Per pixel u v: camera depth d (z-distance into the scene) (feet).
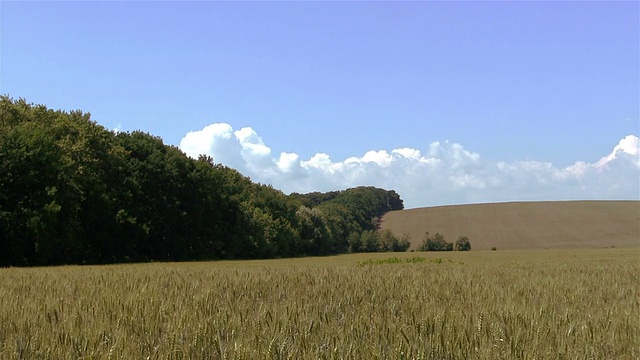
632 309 36.42
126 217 218.18
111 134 245.65
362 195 588.50
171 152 257.34
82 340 23.61
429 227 463.42
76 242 191.42
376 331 25.59
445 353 22.31
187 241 255.09
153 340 24.12
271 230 334.24
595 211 455.22
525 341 24.48
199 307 33.53
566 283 61.41
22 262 169.89
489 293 46.19
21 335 24.73
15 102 202.69
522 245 402.52
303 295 42.88
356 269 93.97
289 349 22.20
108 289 48.60
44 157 172.24
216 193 276.62
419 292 46.57
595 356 22.81
